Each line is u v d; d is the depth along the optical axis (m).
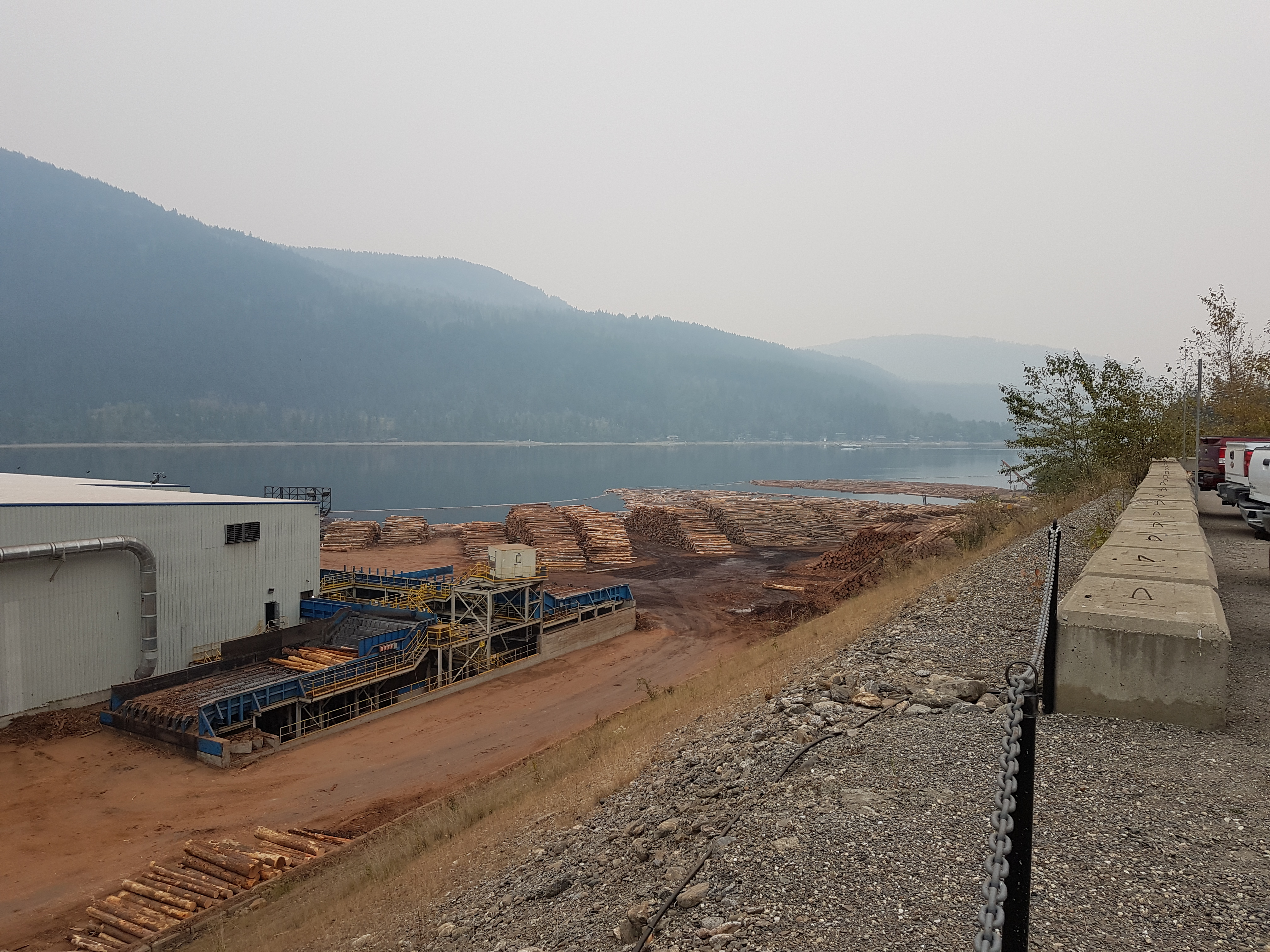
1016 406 25.27
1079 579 7.32
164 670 22.47
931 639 9.55
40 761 17.56
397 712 21.28
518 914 6.21
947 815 4.95
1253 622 8.70
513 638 26.55
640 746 11.29
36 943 11.38
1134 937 3.54
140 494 26.22
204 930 11.26
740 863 4.95
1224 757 5.22
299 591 26.97
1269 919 3.58
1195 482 19.02
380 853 12.30
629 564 43.19
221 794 16.25
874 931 3.90
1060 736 5.73
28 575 19.33
